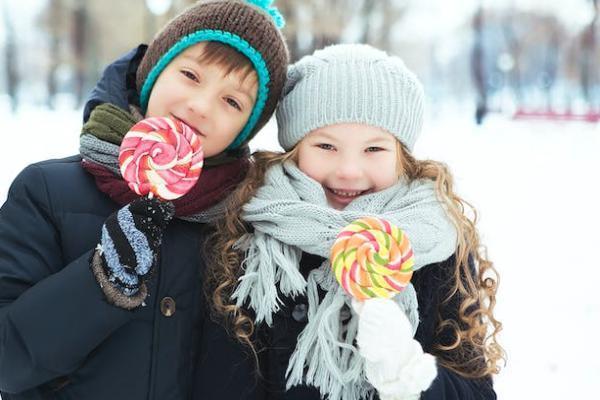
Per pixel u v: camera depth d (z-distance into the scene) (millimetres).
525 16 26969
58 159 1816
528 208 7281
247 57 1808
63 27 21125
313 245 1684
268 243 1723
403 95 1825
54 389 1673
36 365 1514
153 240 1489
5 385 1569
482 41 24094
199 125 1763
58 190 1712
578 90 24703
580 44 24078
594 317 4320
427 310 1776
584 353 3797
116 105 1884
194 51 1789
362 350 1507
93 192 1732
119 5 20672
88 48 21078
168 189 1575
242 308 1728
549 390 3393
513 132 14203
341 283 1578
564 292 4781
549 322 4250
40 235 1670
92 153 1725
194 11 1837
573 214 7051
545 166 9719
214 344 1745
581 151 11383
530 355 3777
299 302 1743
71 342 1499
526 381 3480
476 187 8188
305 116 1820
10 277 1615
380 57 1873
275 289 1661
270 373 1733
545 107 21094
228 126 1806
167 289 1721
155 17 19781
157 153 1569
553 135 13797
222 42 1792
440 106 22062
